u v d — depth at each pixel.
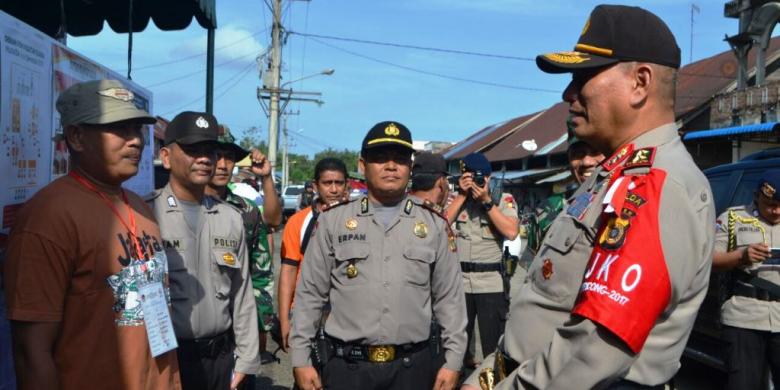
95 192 2.13
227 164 3.88
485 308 5.08
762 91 14.06
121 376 2.06
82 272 2.02
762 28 14.56
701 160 13.57
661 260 1.35
